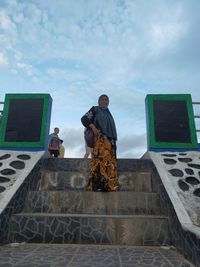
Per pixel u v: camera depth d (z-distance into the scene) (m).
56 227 3.64
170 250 3.28
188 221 3.16
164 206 4.12
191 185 4.30
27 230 3.65
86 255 2.94
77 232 3.61
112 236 3.58
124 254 3.01
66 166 5.48
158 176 4.70
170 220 3.64
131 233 3.60
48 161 5.53
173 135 6.26
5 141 6.10
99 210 4.26
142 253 3.08
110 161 4.53
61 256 2.88
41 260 2.70
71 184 4.99
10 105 6.43
